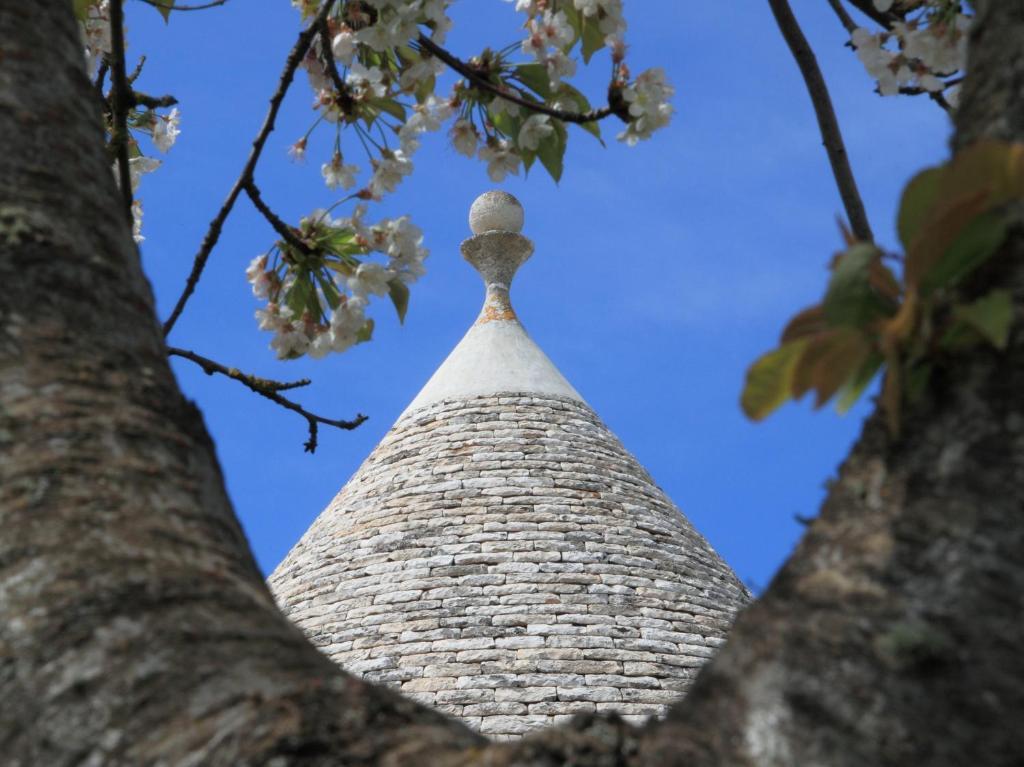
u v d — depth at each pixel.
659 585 20.56
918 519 2.33
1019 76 2.60
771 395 2.53
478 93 6.07
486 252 24.72
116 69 5.75
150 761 2.25
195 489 2.69
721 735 2.28
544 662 19.08
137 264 3.02
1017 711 2.14
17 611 2.40
